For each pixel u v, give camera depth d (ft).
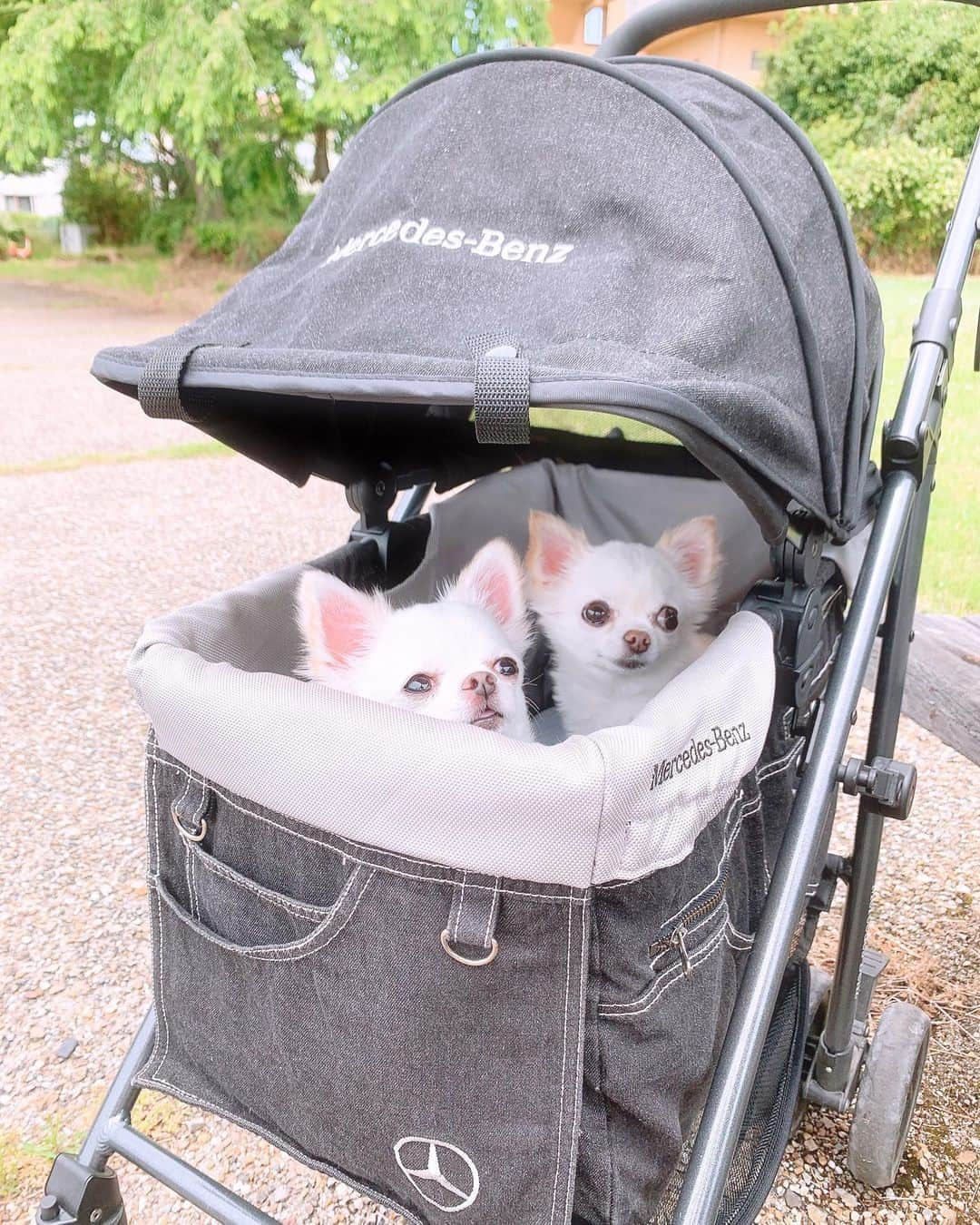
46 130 37.68
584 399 2.56
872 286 4.45
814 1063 4.94
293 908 2.96
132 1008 6.30
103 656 11.18
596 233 3.19
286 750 2.82
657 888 2.75
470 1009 2.73
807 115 24.27
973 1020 6.15
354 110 33.19
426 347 3.00
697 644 5.55
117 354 3.60
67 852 7.86
